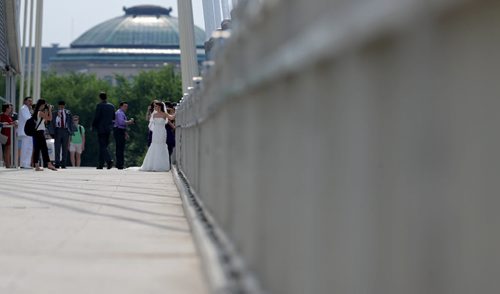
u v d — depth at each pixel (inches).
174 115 2290.8
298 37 295.9
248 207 455.2
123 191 1363.2
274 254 373.4
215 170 666.8
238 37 474.3
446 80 181.6
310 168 294.2
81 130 2923.2
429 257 185.8
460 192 183.2
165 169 2252.7
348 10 219.9
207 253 504.7
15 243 692.1
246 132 464.4
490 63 171.9
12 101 3095.5
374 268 224.5
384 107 211.9
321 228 280.5
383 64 211.0
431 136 181.8
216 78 637.3
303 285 310.3
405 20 179.9
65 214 953.5
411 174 193.0
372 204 224.7
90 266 565.6
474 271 182.1
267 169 391.5
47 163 2218.3
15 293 463.5
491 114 174.1
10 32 2974.9
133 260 592.7
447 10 172.9
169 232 773.3
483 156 177.5
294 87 319.3
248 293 371.9
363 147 230.2
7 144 2409.0
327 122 268.2
